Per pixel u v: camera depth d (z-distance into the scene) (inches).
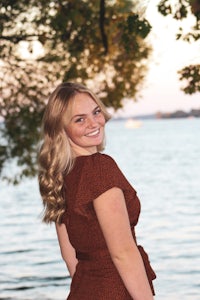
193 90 264.5
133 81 440.1
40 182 122.7
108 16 386.3
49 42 409.7
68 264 132.6
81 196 115.3
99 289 116.1
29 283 647.1
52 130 120.6
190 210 1357.0
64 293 591.8
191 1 250.5
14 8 371.9
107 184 113.6
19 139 456.8
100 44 402.9
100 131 122.2
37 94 442.3
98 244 116.3
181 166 2704.2
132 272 111.9
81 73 422.6
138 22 262.1
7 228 1185.4
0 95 439.8
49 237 1042.1
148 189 1865.2
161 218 1248.8
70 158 120.3
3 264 794.8
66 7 369.4
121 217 112.8
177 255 826.8
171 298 559.8
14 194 1891.0
